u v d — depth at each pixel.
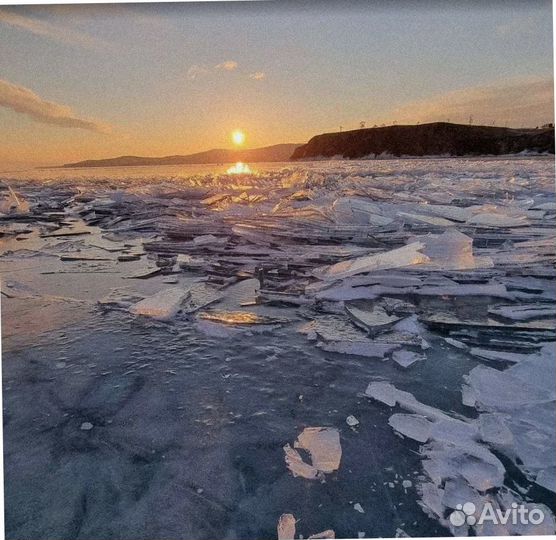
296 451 2.54
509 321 4.04
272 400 3.04
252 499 2.24
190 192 12.23
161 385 3.25
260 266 6.04
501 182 10.23
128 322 4.39
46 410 2.98
